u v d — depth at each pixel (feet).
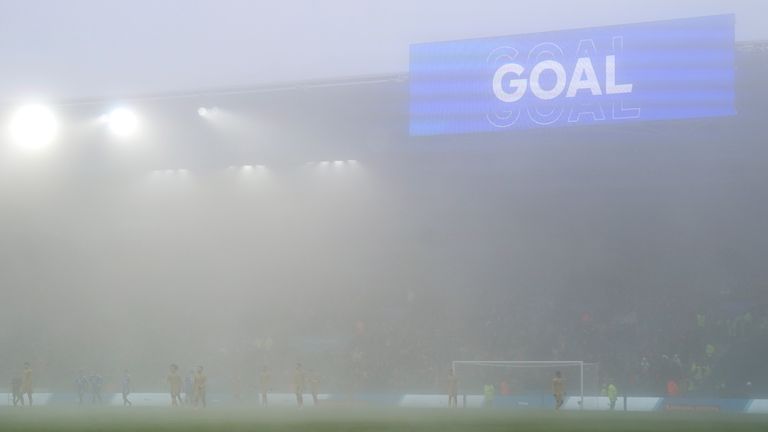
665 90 132.57
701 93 130.00
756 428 53.93
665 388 133.80
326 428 49.29
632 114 134.41
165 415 75.51
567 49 138.62
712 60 129.39
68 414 78.89
